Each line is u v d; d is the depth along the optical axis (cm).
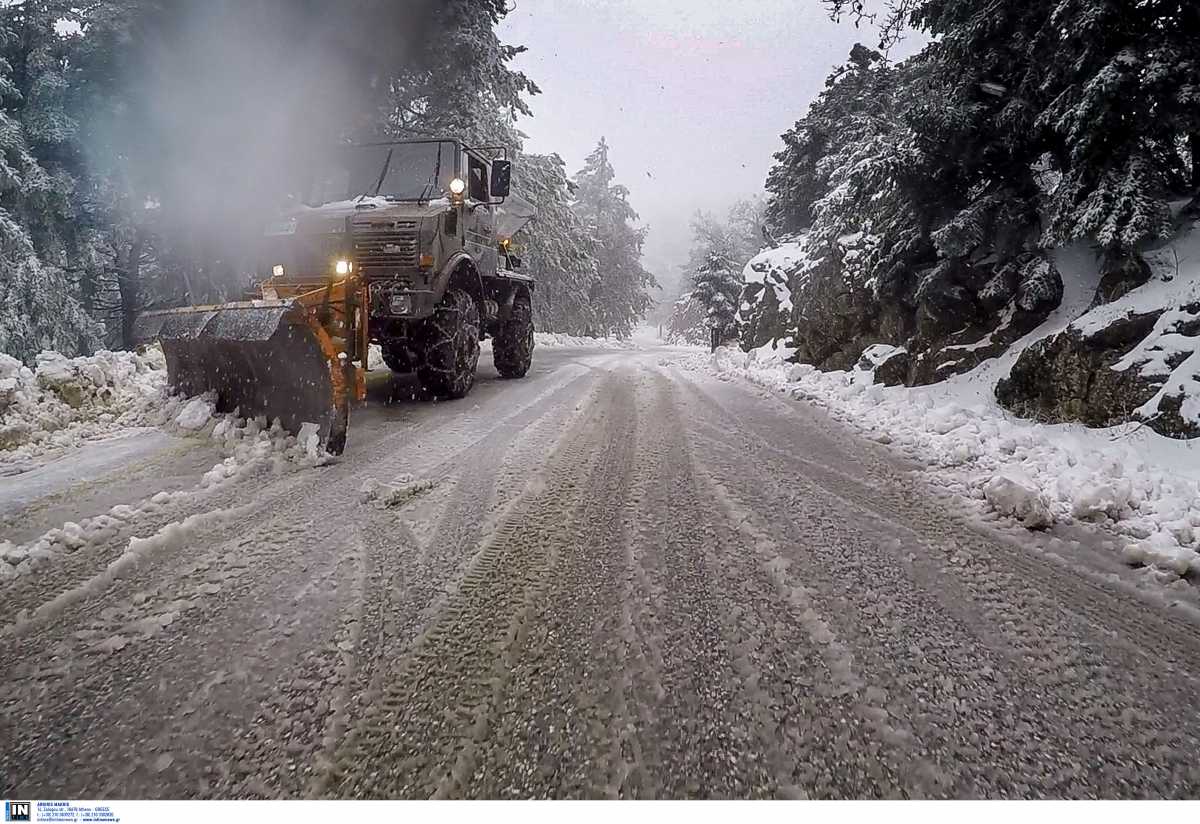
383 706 161
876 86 1156
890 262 686
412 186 677
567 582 231
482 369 1005
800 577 239
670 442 463
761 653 187
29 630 199
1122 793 136
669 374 990
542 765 142
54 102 1347
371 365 967
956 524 302
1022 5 532
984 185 612
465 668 178
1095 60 475
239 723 155
